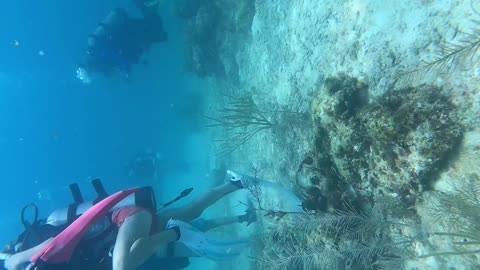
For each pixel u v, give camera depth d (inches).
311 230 132.6
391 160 93.4
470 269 77.9
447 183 81.1
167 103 429.1
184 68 395.5
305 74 156.1
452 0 85.8
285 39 182.7
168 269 145.6
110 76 414.6
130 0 424.8
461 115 78.0
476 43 71.2
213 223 188.2
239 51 273.9
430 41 89.5
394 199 96.6
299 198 156.7
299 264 145.9
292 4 175.2
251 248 224.4
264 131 215.9
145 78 430.6
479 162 74.1
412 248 95.3
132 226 122.3
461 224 78.4
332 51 133.2
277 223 147.5
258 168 228.1
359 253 109.3
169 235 130.3
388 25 104.3
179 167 423.2
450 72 81.4
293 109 167.8
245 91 251.3
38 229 142.4
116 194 127.9
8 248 145.3
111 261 125.6
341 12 130.2
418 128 83.6
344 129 105.3
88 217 120.3
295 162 172.6
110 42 371.2
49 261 114.3
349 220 112.6
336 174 122.3
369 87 107.0
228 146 282.2
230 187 175.8
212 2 304.8
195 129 406.9
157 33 380.2
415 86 90.3
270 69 203.8
